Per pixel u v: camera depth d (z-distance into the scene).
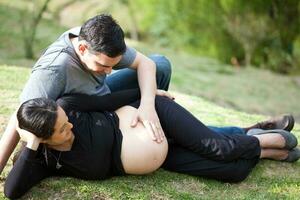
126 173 2.94
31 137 2.60
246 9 9.38
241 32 9.62
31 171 2.64
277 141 3.27
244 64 9.95
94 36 2.63
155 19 10.84
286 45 9.75
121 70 3.33
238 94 7.34
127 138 2.83
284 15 9.41
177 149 3.06
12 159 2.98
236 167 3.00
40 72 2.76
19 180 2.61
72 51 2.79
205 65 8.89
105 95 2.96
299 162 3.43
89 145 2.76
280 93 7.95
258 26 9.52
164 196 2.83
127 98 3.02
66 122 2.62
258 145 3.07
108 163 2.83
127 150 2.82
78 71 2.81
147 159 2.84
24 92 2.79
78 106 2.83
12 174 2.62
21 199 2.71
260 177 3.18
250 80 8.42
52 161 2.77
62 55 2.77
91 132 2.77
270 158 3.37
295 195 3.00
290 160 3.38
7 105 3.83
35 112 2.53
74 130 2.75
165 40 10.70
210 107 4.62
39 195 2.75
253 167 3.20
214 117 4.29
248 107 6.82
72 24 10.23
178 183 2.98
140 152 2.83
